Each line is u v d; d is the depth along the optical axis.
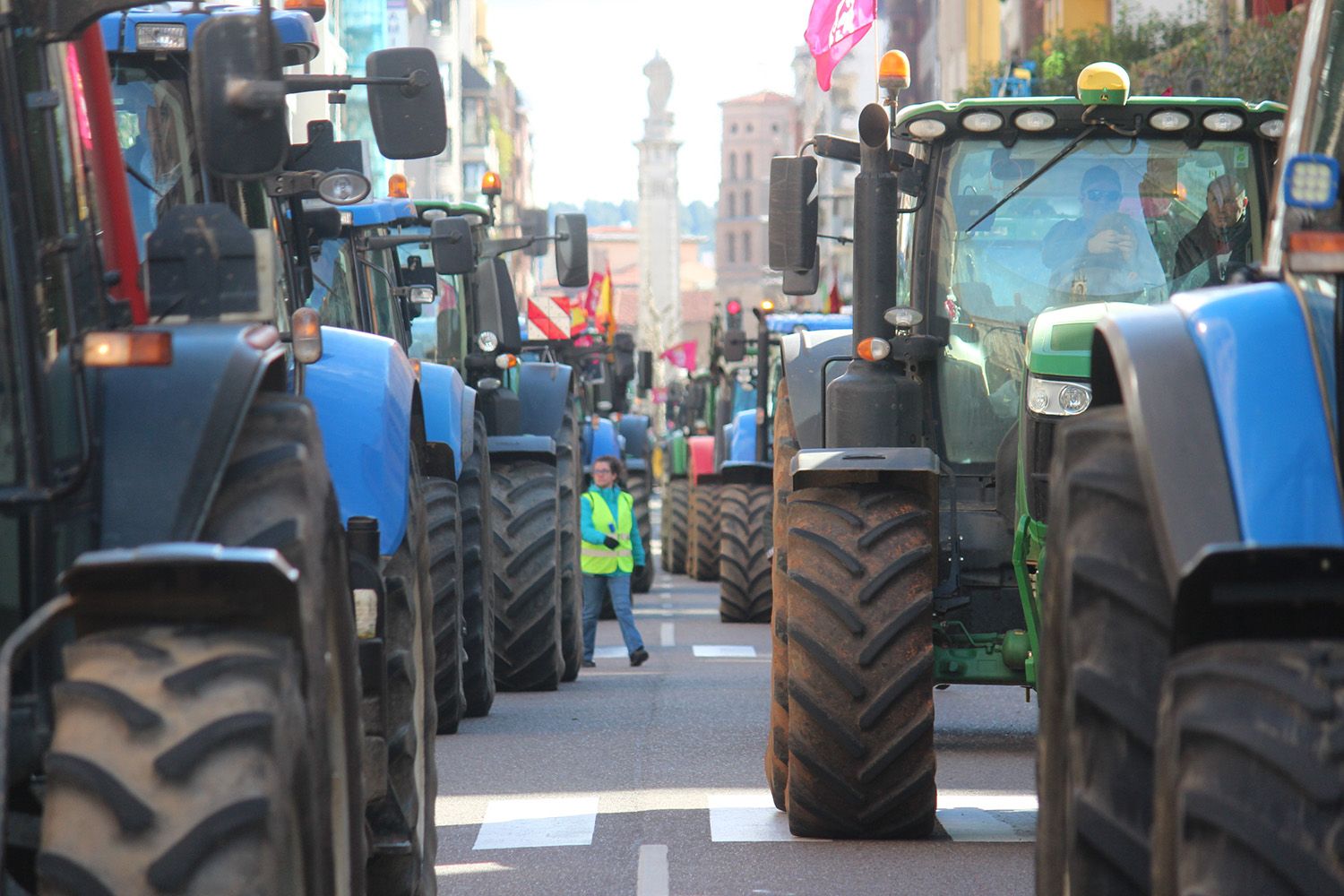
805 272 24.44
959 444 25.86
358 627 15.66
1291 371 10.62
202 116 12.69
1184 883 9.34
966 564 25.45
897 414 24.05
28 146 11.49
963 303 25.92
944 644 25.45
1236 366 10.70
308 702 10.75
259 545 11.19
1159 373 10.88
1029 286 25.88
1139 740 10.78
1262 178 25.78
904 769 22.53
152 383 11.56
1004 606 25.38
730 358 70.56
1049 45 97.25
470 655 36.62
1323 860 8.88
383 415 18.19
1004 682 25.31
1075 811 10.95
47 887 9.66
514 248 42.09
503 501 42.09
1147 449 10.66
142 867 9.64
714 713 37.62
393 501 17.72
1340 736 9.05
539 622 41.69
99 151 12.93
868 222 24.34
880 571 22.38
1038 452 21.78
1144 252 25.81
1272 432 10.43
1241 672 9.52
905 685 22.31
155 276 12.36
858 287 24.36
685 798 26.92
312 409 12.36
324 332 19.31
